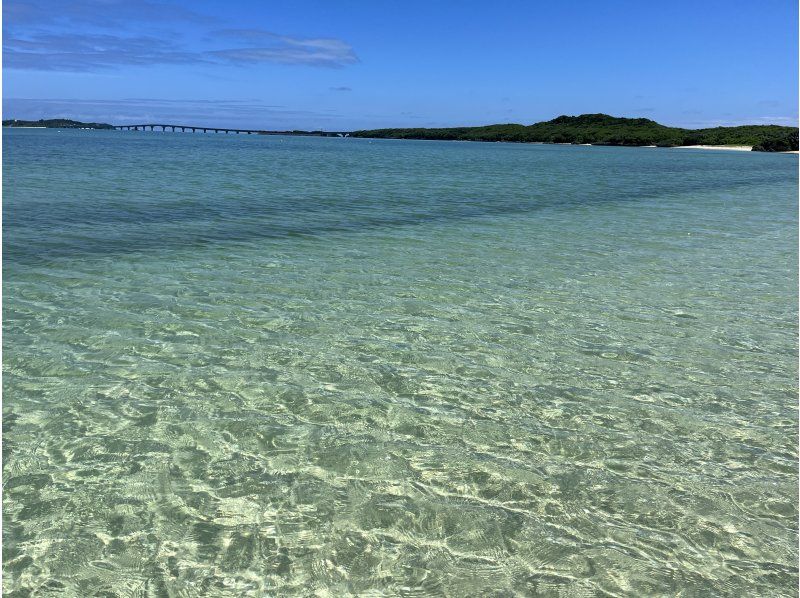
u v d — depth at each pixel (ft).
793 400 18.60
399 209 62.69
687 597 10.48
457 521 12.39
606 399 18.38
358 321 24.97
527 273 34.60
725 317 26.91
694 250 43.27
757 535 12.22
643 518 12.68
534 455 15.10
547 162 212.02
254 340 22.34
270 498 12.96
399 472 14.14
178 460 14.29
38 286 27.99
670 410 17.72
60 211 50.62
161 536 11.61
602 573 11.00
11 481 13.17
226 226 47.42
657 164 211.41
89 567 10.73
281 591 10.32
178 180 84.79
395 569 10.93
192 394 17.76
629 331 24.67
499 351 22.09
